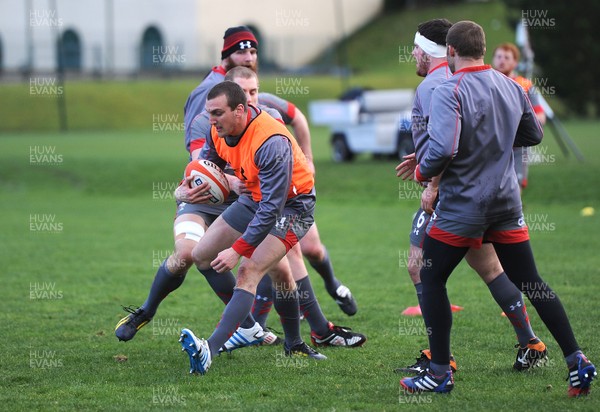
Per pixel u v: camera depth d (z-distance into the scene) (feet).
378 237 143.02
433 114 56.34
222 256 61.98
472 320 81.87
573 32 431.84
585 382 56.59
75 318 86.33
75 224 165.78
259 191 64.44
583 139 293.02
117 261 122.31
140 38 633.61
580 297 90.33
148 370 66.49
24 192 229.86
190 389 60.90
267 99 78.79
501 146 57.06
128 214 183.42
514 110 57.77
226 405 56.59
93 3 618.44
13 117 462.19
